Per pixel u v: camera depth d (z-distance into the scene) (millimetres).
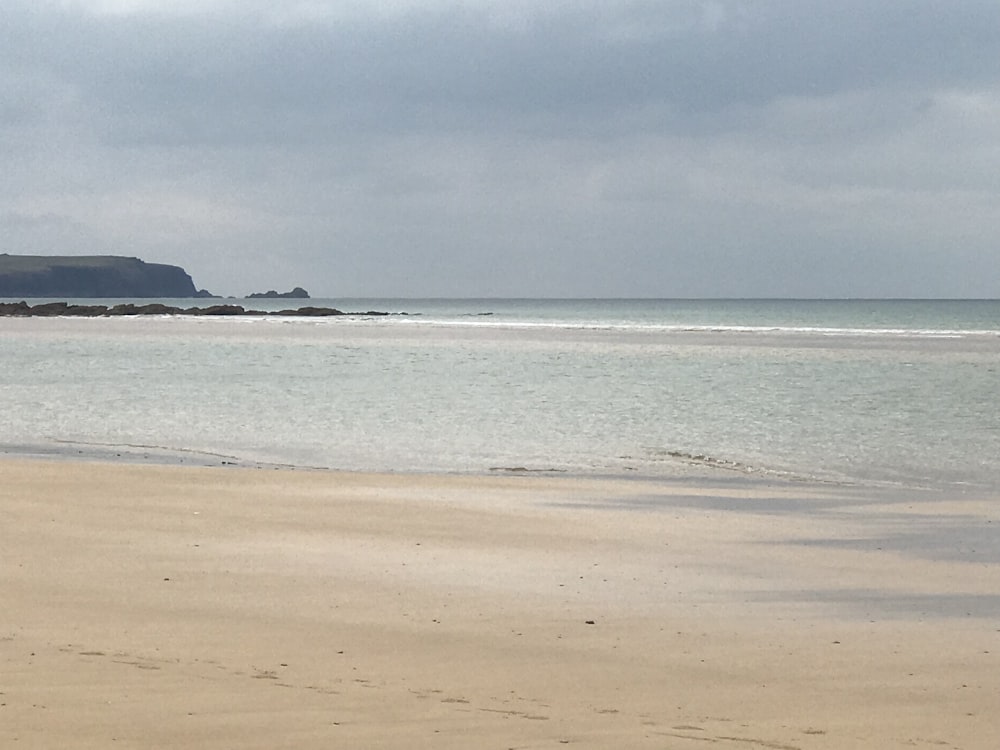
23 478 24062
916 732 8953
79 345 91375
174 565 15617
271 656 10820
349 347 89125
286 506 21266
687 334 109312
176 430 37281
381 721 8758
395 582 14773
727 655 11430
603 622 12812
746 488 25297
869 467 29422
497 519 20281
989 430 36969
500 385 54312
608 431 37062
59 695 9156
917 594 14672
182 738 8172
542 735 8531
